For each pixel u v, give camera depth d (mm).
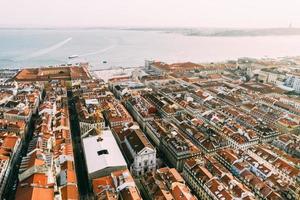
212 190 165500
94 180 172000
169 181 173375
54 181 161375
